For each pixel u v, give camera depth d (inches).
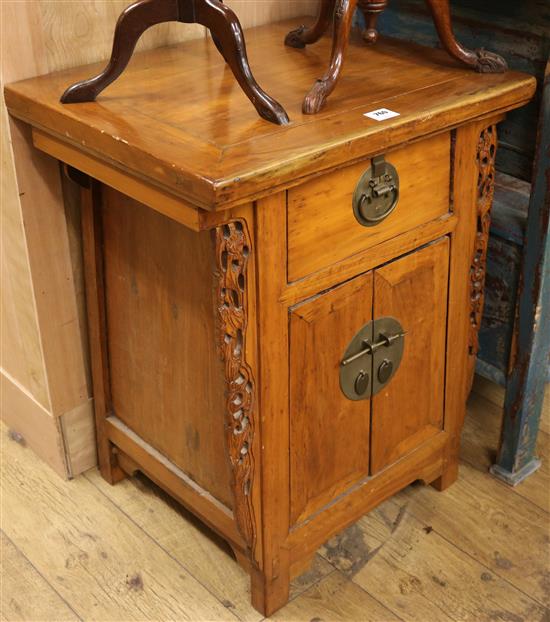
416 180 65.6
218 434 68.7
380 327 68.7
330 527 72.8
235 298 58.1
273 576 69.7
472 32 73.6
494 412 92.8
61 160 66.1
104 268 74.0
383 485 75.9
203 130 57.5
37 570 75.5
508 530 78.8
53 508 81.8
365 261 64.7
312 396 66.2
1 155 69.9
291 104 62.1
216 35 58.5
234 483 64.6
